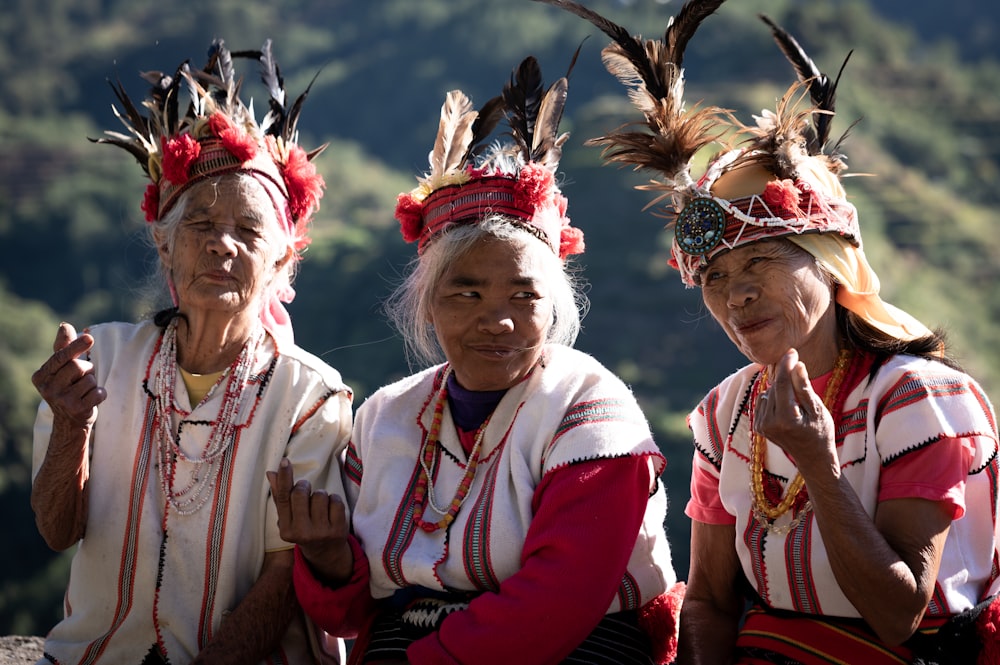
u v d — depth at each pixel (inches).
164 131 136.3
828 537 107.3
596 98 4421.8
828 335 118.0
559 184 128.1
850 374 117.5
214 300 130.1
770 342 115.1
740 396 123.6
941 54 5255.9
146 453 131.9
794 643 115.6
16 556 2222.0
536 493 118.2
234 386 133.2
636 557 121.6
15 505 2279.8
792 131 116.6
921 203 3102.9
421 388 129.5
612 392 121.0
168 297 139.6
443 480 122.9
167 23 5580.7
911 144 3629.4
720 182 118.9
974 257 2940.5
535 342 121.3
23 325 2893.7
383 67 5132.9
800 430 105.0
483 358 120.6
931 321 2502.5
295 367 135.0
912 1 6697.8
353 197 3964.1
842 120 3454.7
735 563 125.0
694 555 127.5
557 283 124.6
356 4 5659.5
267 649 128.0
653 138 120.6
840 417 116.2
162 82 142.5
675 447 1979.6
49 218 3887.8
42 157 4252.0
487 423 122.6
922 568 108.3
